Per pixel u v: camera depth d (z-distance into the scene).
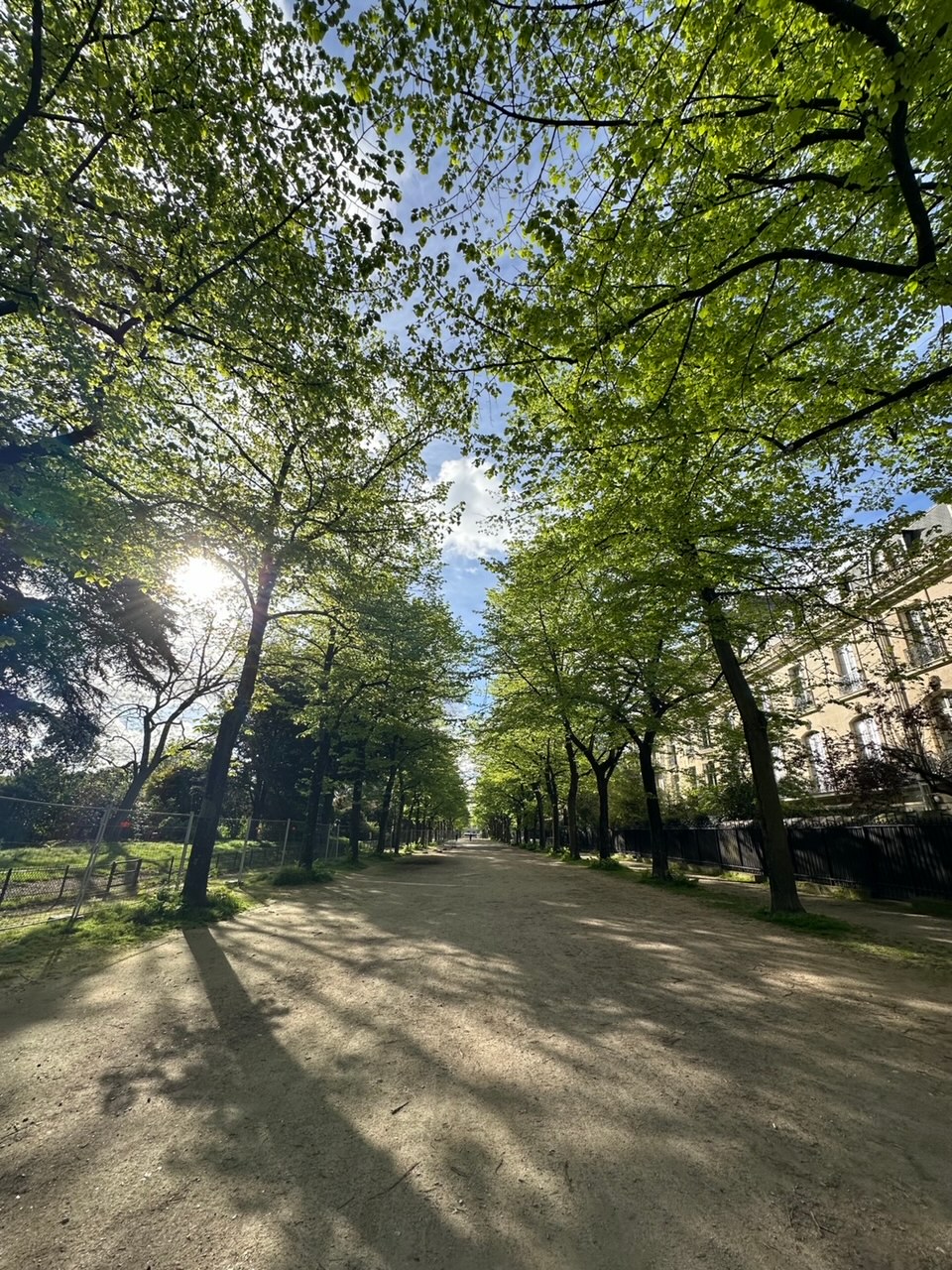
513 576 17.36
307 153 6.36
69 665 18.88
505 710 23.08
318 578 13.41
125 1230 2.61
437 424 10.53
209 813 11.40
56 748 21.83
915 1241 2.47
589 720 19.20
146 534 9.85
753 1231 2.53
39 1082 4.16
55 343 6.95
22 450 7.36
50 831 12.06
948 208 6.72
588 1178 2.95
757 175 6.78
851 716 22.03
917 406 8.27
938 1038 4.79
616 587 11.88
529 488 10.55
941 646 14.76
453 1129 3.45
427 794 43.72
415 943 8.59
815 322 8.89
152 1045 4.83
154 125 6.34
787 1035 4.86
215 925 9.91
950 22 3.79
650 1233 2.53
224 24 5.78
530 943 8.53
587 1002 5.77
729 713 19.59
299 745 33.84
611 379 7.94
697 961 7.35
